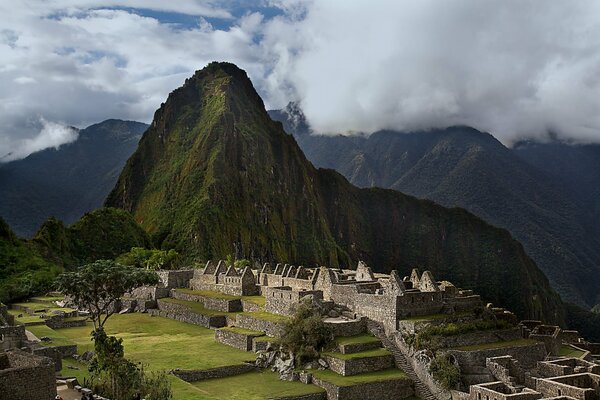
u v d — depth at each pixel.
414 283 75.31
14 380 35.84
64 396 41.47
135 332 84.25
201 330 85.62
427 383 58.84
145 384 49.44
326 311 71.44
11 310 98.19
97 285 67.56
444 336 63.12
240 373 63.12
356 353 62.50
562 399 50.38
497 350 62.03
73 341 69.25
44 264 151.25
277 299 78.94
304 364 62.84
